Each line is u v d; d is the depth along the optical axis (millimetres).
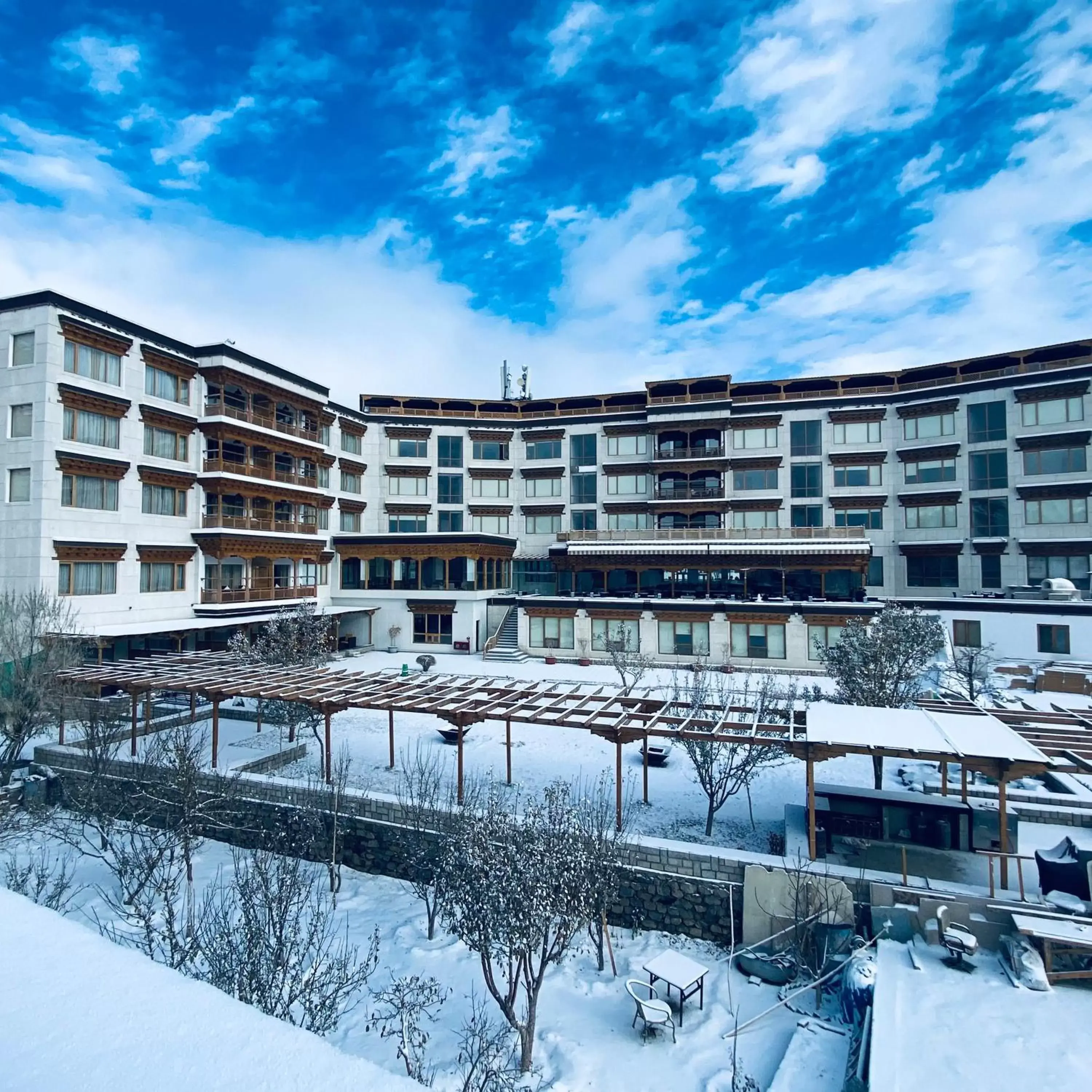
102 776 20531
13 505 31531
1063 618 37844
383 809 19062
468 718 19281
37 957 2516
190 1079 1862
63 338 32438
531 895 11789
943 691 25750
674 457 52750
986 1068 9742
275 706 26750
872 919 14164
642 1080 11367
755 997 13656
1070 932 12609
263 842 19500
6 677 23484
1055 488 42938
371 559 51000
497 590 52062
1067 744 17141
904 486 48188
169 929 11508
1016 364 47312
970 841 16203
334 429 51938
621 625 44875
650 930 16234
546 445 56844
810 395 52875
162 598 36906
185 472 38406
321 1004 10203
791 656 41469
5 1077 1804
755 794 21672
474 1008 12898
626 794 21500
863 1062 10336
